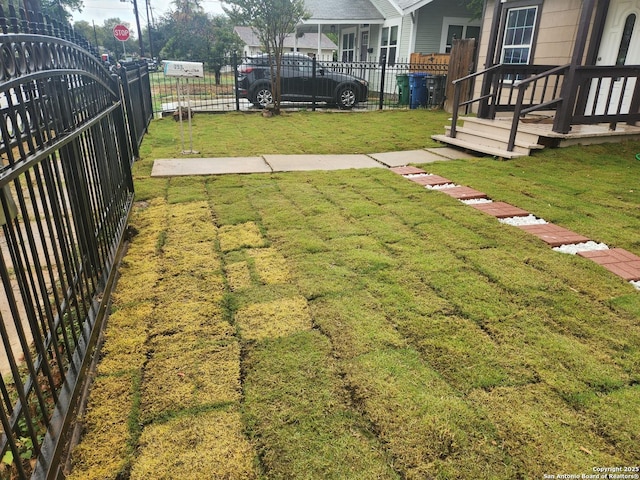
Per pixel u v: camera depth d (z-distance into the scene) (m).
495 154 6.70
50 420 1.73
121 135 4.43
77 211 2.51
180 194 4.96
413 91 13.35
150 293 2.89
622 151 6.61
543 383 2.08
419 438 1.77
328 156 7.00
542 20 8.97
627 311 2.68
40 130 1.96
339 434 1.79
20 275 1.65
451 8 15.19
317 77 12.51
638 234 3.84
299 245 3.60
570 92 6.43
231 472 1.64
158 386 2.06
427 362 2.21
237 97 11.85
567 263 3.28
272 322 2.55
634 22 7.37
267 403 1.96
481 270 3.17
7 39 1.57
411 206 4.54
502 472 1.63
